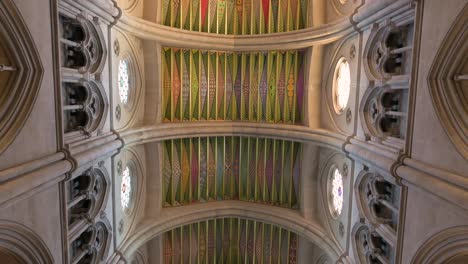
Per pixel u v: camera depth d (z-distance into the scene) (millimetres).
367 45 9305
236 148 15055
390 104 8781
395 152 7723
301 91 13609
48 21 6551
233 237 15461
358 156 9328
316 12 12305
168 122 13742
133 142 11359
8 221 5516
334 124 11852
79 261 9180
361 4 9570
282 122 14109
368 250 9523
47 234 6645
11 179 5551
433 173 6207
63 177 7051
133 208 12359
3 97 5926
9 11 5406
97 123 9258
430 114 6512
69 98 8180
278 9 13523
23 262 6234
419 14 6887
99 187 9602
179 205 14617
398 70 8375
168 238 14445
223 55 14484
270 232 14766
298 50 13391
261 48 13664
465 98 6242
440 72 6336
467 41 5832
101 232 9883
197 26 13898
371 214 9375
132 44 11648
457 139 5926
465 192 5391
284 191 14469
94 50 8992
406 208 7320
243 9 14094
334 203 12023
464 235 5543
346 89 11180
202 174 14984
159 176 13445
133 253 12406
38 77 6270
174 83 13859
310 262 13938
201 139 14656
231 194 15375
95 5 8352
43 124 6527
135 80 12133
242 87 14656
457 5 5691
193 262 15148
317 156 13039
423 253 6609
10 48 5812
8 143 5621
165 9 13172
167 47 13414
